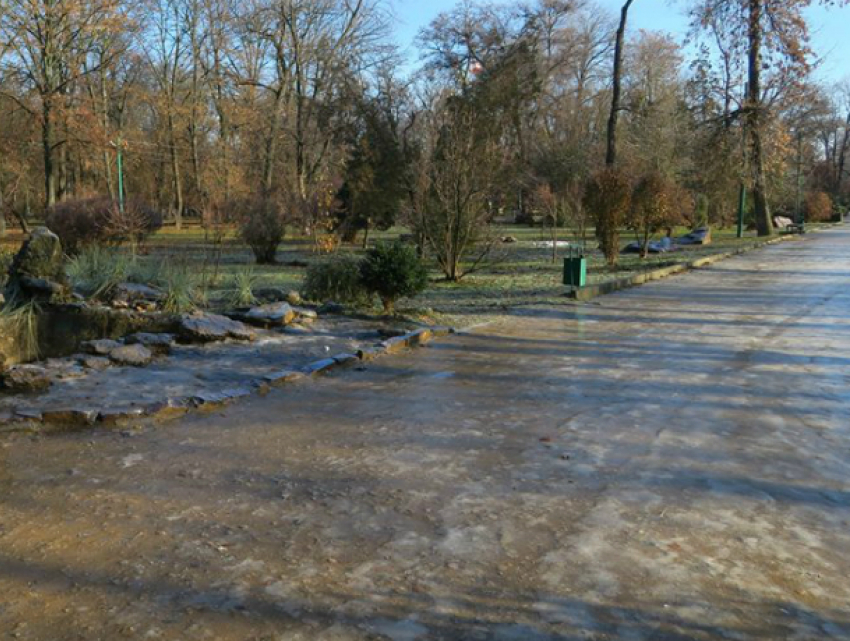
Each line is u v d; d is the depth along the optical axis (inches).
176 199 1845.5
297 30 1585.9
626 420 217.6
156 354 298.5
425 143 987.3
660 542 135.9
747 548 133.8
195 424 212.4
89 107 1113.4
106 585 118.9
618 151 1680.6
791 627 107.4
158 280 445.7
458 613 110.8
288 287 510.9
